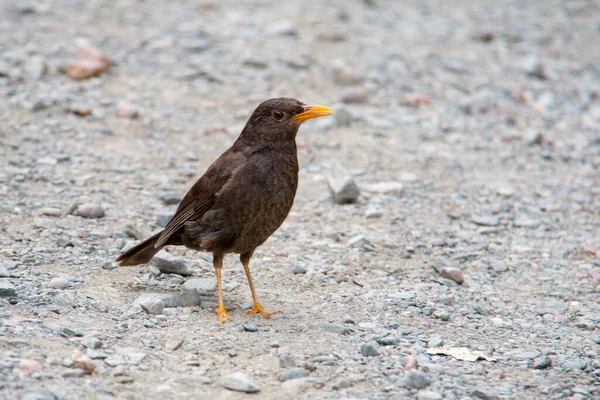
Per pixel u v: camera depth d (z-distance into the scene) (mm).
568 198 14992
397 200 14281
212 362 7969
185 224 9438
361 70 20922
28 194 12672
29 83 17359
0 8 22438
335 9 26469
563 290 11109
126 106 16578
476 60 23453
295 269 10969
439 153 16734
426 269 11523
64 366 7426
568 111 20422
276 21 23828
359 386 7652
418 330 9219
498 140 17828
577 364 8477
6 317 8383
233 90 18641
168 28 22172
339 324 9141
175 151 15328
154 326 8758
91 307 9023
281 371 7844
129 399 7004
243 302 9828
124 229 11602
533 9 30609
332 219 13242
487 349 8828
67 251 10773
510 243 12852
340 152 16266
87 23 21891
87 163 14234
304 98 18578
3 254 10367
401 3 29281
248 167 9078
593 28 28656
